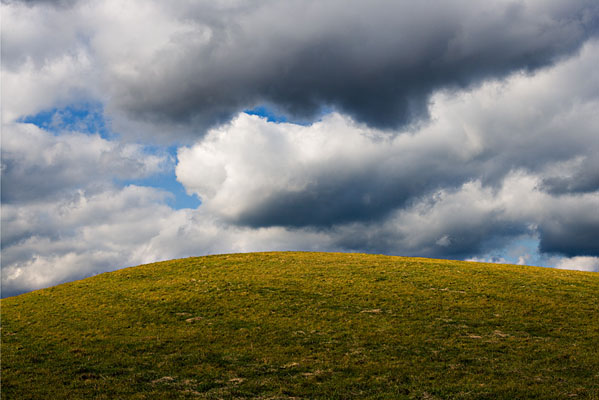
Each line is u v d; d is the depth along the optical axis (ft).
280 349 107.96
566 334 115.14
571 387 82.23
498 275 182.91
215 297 154.61
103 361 100.07
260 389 85.30
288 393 83.41
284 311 138.72
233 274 186.50
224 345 111.24
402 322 127.13
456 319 128.98
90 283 181.68
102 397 80.33
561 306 139.54
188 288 167.12
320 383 87.92
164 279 183.21
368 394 82.64
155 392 83.20
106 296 160.76
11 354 105.19
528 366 94.38
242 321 130.52
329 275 182.50
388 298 150.30
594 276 186.60
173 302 150.30
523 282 170.71
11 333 124.16
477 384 85.30
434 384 86.07
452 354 102.89
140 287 171.53
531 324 123.65
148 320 133.28
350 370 94.53
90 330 124.57
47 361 99.96
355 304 144.77
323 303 146.10
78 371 93.81
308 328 123.24
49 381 87.86
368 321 128.36
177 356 103.45
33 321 135.13
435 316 131.75
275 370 95.25
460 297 150.82
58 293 169.07
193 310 142.00
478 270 192.75
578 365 93.81
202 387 86.07
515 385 83.92
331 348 108.58
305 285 167.22
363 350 106.73
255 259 217.56
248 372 93.97
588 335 113.80
